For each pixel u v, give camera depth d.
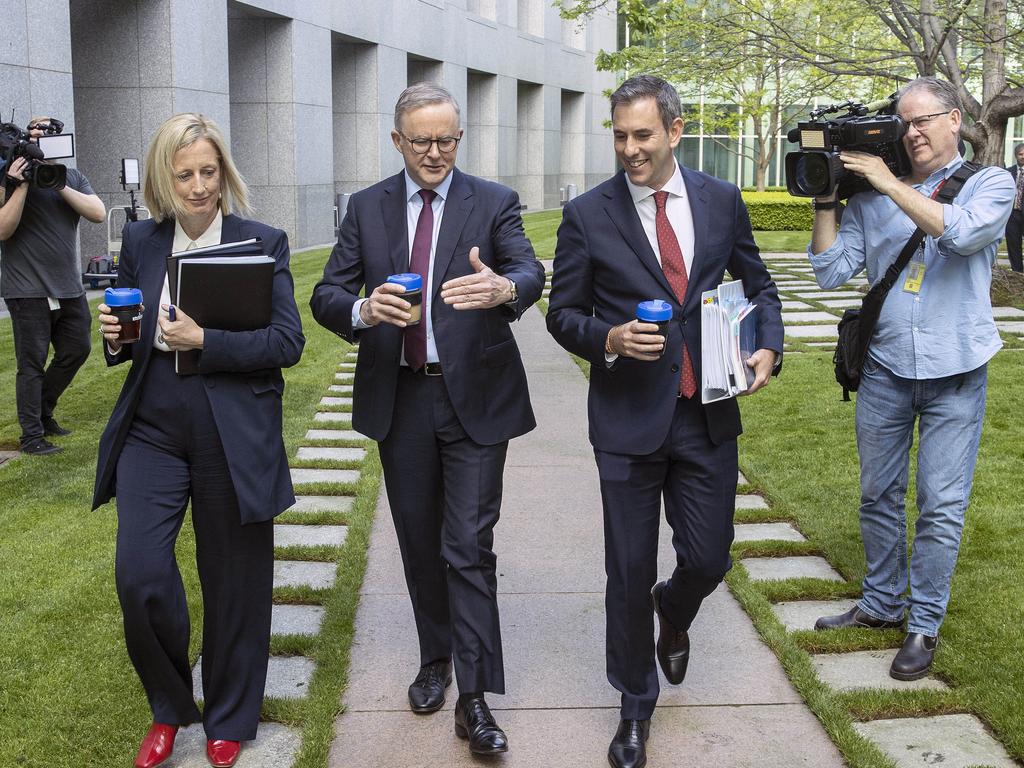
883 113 3.69
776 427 6.95
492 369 3.32
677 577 3.35
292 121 19.34
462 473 3.30
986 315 3.57
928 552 3.60
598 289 3.27
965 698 3.40
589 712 3.45
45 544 4.87
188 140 3.00
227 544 3.11
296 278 14.96
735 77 26.05
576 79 37.47
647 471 3.20
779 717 3.38
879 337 3.68
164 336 2.96
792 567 4.59
